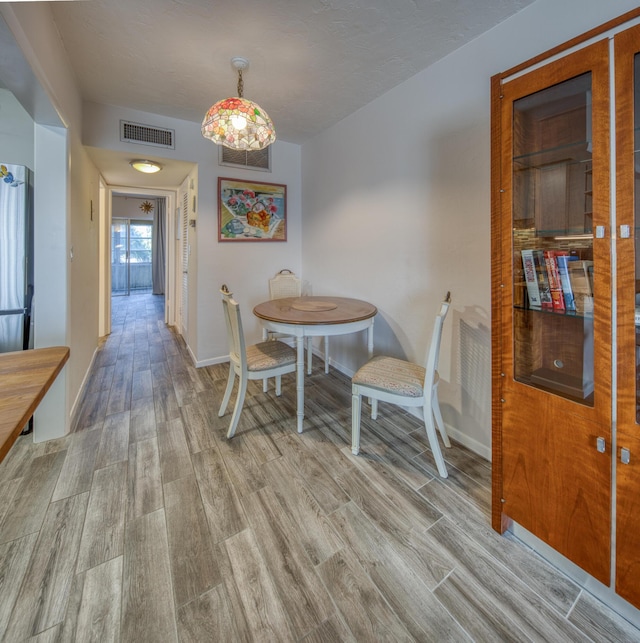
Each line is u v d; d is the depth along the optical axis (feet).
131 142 9.18
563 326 4.12
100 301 15.37
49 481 5.58
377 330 8.95
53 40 5.60
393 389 5.95
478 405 6.43
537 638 3.36
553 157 4.15
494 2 5.15
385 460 6.28
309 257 12.15
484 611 3.62
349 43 6.19
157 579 3.94
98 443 6.73
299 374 7.13
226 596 3.76
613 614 3.58
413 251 7.66
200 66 6.95
